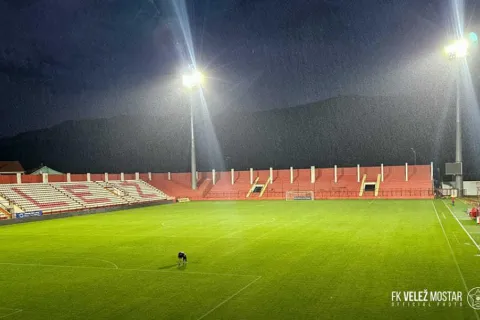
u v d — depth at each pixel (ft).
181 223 89.45
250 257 49.37
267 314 29.12
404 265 42.86
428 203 128.06
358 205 126.93
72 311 31.04
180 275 41.27
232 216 102.63
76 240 68.18
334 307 30.25
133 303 32.55
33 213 107.65
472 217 83.05
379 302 31.17
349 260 46.09
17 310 31.65
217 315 29.22
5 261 51.19
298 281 37.68
